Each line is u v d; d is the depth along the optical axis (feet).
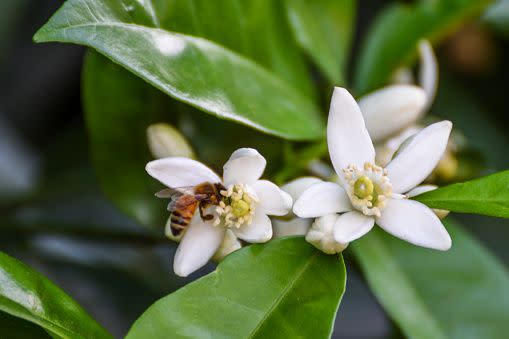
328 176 1.04
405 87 1.03
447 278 1.04
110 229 1.18
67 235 1.20
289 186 0.94
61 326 0.87
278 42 1.06
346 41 1.15
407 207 0.91
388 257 1.04
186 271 0.91
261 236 0.90
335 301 0.88
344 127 0.93
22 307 0.86
